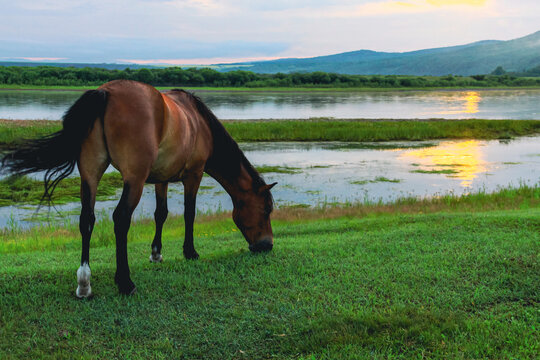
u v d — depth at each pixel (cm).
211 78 13025
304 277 499
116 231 429
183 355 346
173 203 1439
